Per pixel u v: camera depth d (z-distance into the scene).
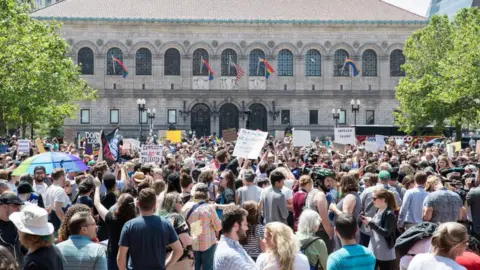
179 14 102.81
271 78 103.06
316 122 103.88
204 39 101.88
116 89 101.38
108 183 17.77
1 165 24.73
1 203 13.28
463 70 60.22
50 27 63.09
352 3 109.00
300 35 102.62
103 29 100.56
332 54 103.19
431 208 16.48
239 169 28.00
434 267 9.77
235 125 104.06
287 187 20.86
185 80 102.31
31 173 23.52
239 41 102.12
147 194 12.23
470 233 19.67
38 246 10.48
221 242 11.78
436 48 78.69
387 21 102.25
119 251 12.15
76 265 11.37
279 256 10.77
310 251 13.33
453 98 62.38
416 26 102.62
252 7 106.25
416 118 74.38
